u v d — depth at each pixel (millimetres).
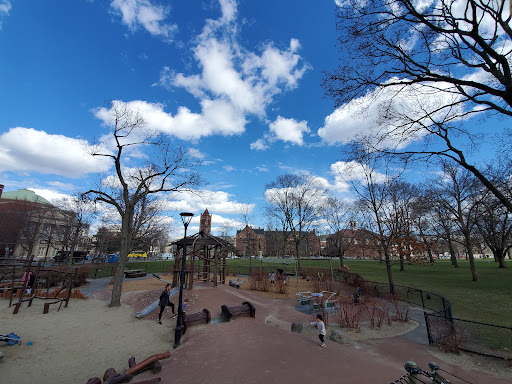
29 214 43062
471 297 19031
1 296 15539
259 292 20438
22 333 9422
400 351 8898
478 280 26547
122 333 9984
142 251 69688
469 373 7414
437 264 50625
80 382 6285
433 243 21078
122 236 15453
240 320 11039
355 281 22766
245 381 5809
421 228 28375
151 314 12648
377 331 11273
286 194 44125
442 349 9211
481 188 24531
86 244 57344
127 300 16234
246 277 31219
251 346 8055
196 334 9273
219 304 14164
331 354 7828
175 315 12281
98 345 8695
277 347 8055
